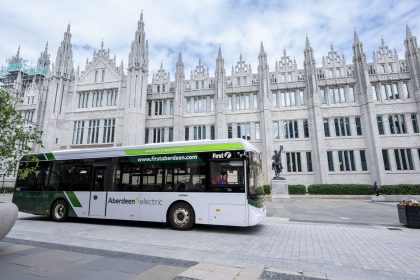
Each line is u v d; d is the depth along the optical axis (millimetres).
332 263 6098
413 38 32125
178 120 36875
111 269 5332
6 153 7234
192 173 10539
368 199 27062
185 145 10898
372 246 7773
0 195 32188
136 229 10625
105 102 37906
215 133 35781
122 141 34812
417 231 10188
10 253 6457
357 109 32750
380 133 31625
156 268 5414
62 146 37281
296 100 35125
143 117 36344
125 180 11484
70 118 38125
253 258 6449
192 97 38406
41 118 42406
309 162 33031
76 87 39094
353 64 34062
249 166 9938
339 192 28359
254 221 9531
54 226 11242
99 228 10836
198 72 39281
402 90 32031
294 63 36125
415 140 30406
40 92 43531
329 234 9641
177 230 10336
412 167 30109
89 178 12141
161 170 11016
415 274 5344
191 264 5805
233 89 36969
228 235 9445
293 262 6156
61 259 6008
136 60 37062
